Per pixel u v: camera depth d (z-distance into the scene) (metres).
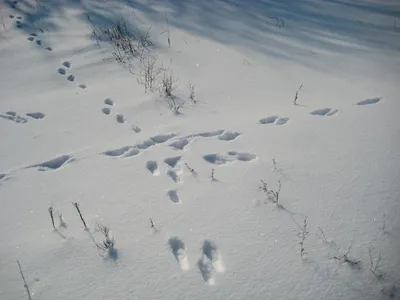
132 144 2.99
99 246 2.06
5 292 1.84
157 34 5.04
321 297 1.75
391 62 4.34
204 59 4.51
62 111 3.52
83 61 4.46
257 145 2.90
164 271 1.92
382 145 2.73
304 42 4.90
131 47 4.64
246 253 1.98
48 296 1.82
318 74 4.14
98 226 2.20
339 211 2.19
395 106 3.27
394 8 5.96
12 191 2.53
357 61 4.40
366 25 5.36
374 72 4.11
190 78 4.11
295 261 1.92
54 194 2.49
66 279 1.90
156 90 3.87
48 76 4.15
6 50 4.66
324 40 4.94
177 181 2.57
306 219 2.16
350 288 1.78
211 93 3.82
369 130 2.93
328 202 2.26
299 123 3.14
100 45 4.78
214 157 2.81
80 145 3.01
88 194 2.47
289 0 6.18
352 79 3.97
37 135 3.15
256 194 2.38
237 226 2.15
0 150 2.95
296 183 2.44
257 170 2.60
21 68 4.30
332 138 2.88
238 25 5.33
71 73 4.23
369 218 2.13
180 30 5.16
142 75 4.17
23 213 2.34
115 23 5.27
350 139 2.85
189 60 4.49
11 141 3.06
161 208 2.32
